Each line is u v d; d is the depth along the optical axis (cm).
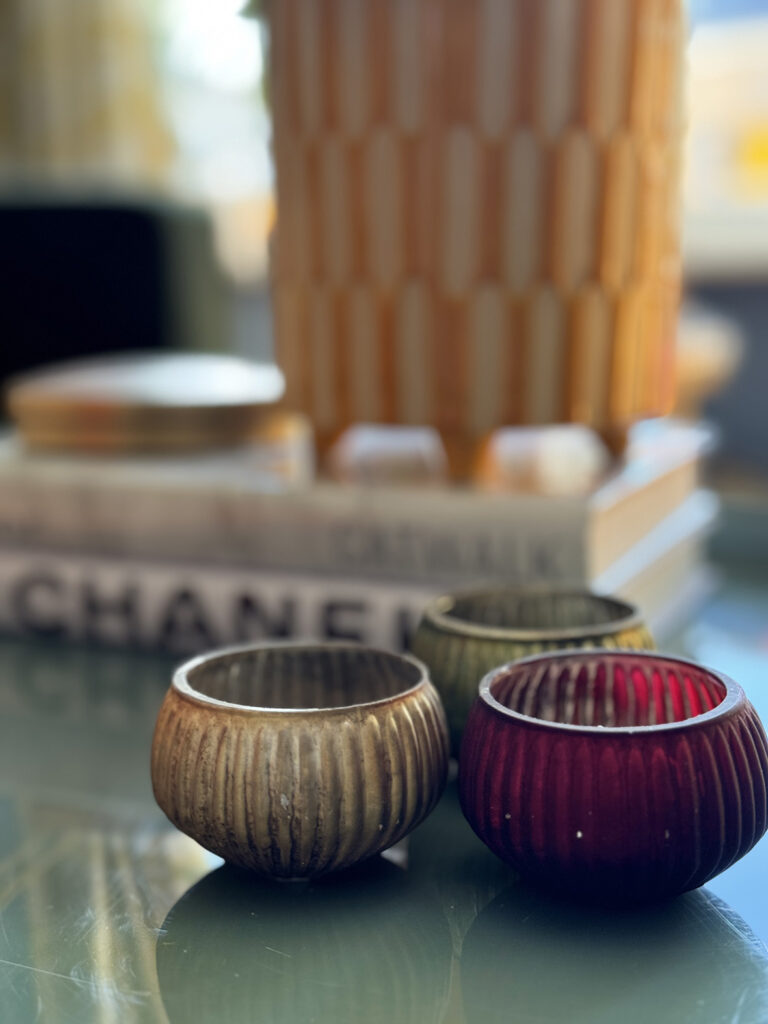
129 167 129
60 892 34
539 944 30
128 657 58
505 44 48
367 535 54
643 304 53
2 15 127
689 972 28
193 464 61
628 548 55
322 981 28
